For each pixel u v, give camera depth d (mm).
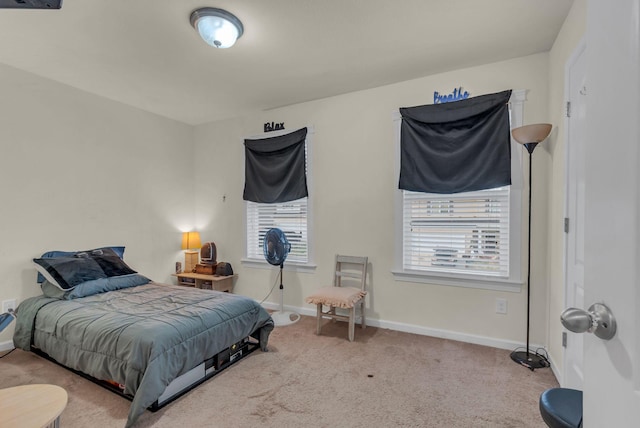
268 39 2350
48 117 3008
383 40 2373
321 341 2912
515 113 2635
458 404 1946
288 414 1865
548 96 2525
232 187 4207
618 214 609
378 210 3246
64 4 1940
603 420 656
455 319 2904
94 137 3365
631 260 566
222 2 1939
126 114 3670
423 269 3041
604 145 667
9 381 2199
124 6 1969
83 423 1771
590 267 715
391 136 3172
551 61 2463
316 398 2020
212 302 2529
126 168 3670
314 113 3580
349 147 3387
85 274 2799
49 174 3018
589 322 642
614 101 631
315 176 3584
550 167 2465
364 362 2492
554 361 2312
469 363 2457
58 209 3080
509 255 2686
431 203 3006
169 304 2473
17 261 2797
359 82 3113
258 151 3912
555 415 1049
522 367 2385
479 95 2770
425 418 1819
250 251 4109
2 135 2721
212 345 2217
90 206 3332
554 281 2334
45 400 1320
